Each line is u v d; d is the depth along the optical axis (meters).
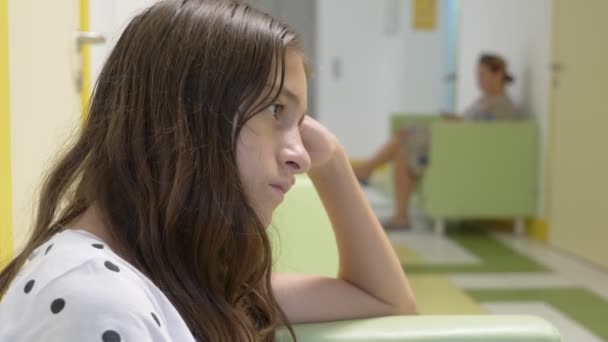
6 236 1.10
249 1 0.66
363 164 4.79
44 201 0.65
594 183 3.69
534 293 3.09
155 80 0.60
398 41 7.05
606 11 3.58
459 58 6.09
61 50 1.42
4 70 1.08
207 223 0.60
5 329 0.50
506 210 4.46
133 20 0.63
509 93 5.00
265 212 0.65
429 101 6.99
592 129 3.71
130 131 0.60
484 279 3.34
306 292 0.92
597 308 2.87
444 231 4.61
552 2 4.27
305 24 7.12
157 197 0.60
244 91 0.60
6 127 1.10
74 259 0.52
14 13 1.13
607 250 3.55
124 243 0.60
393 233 4.55
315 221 1.25
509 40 4.99
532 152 4.45
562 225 4.07
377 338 0.84
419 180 4.81
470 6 5.81
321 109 7.17
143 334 0.50
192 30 0.60
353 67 7.14
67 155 0.64
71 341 0.48
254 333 0.72
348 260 0.95
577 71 3.92
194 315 0.63
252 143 0.61
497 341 0.83
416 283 3.25
